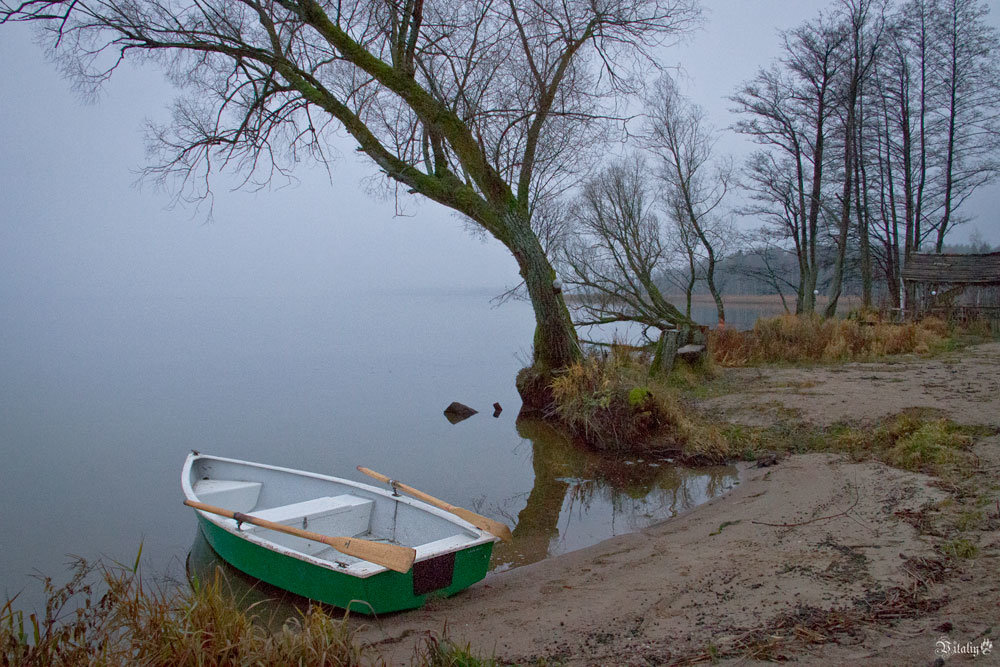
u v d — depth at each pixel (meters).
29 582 7.16
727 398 12.64
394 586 5.50
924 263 25.67
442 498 9.59
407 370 25.83
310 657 3.75
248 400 19.34
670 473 9.77
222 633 3.84
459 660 3.84
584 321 23.19
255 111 14.26
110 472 11.94
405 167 14.38
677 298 29.55
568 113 14.97
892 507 6.32
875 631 3.88
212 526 7.10
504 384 21.67
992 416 9.26
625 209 23.22
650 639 4.32
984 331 20.58
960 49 29.53
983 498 6.09
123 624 4.00
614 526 7.86
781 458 9.27
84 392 21.19
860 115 29.52
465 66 13.84
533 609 5.29
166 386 22.33
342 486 7.93
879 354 16.72
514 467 11.03
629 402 11.47
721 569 5.51
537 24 14.06
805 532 6.12
